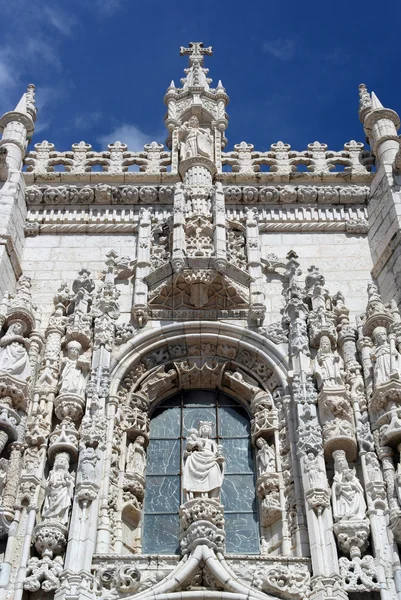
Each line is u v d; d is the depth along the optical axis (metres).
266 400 17.14
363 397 16.31
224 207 19.77
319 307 17.84
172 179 21.00
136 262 18.95
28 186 20.75
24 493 14.87
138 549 15.58
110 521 15.27
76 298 17.97
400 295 17.80
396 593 13.80
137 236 19.88
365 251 19.70
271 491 15.91
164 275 18.41
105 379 16.70
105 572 14.11
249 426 17.38
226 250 18.66
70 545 14.27
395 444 15.48
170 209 20.44
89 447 15.50
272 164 21.78
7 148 21.06
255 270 18.73
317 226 20.14
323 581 13.86
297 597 13.95
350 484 14.99
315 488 14.90
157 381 17.69
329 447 15.64
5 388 15.85
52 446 15.57
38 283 18.98
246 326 18.03
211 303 18.39
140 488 16.09
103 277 19.02
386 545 14.30
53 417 16.28
